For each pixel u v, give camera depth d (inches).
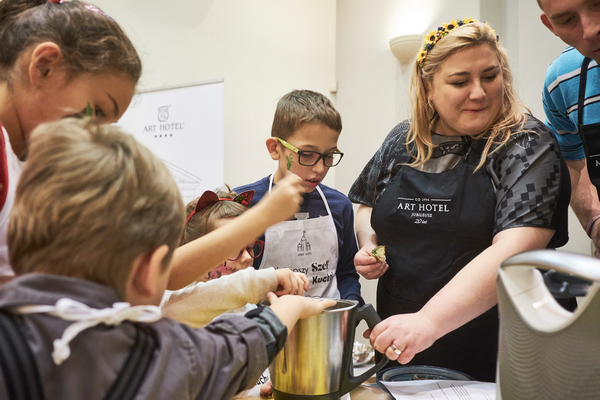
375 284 116.0
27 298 16.4
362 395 33.5
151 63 121.4
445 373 37.5
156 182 19.3
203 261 28.2
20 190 18.0
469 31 40.6
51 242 17.4
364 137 125.6
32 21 25.3
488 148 42.7
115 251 17.8
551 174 39.0
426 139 46.9
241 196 52.1
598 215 52.8
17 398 15.4
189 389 19.3
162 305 33.5
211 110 115.8
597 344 14.8
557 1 39.1
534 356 16.8
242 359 21.7
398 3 113.0
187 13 125.1
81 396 16.5
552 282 16.5
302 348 29.6
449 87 41.6
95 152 18.1
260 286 33.3
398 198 47.5
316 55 139.5
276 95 134.6
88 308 16.6
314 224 58.7
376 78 120.5
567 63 52.7
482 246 43.7
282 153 55.4
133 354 18.1
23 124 26.0
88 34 25.7
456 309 34.5
